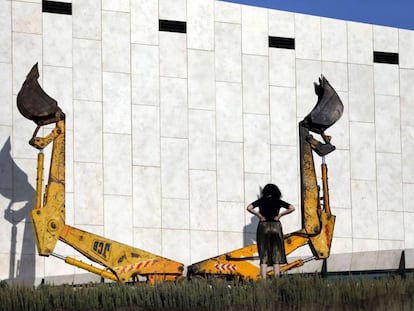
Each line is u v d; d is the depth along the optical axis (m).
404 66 34.94
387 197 34.12
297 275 23.83
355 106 34.22
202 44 32.72
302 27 33.88
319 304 21.84
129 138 31.64
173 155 31.98
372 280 23.30
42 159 26.86
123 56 31.89
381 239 33.88
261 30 33.41
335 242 33.31
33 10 31.27
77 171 31.02
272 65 33.38
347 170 33.81
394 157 34.41
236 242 32.22
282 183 32.94
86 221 30.88
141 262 26.89
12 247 30.27
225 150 32.50
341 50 34.28
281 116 33.25
